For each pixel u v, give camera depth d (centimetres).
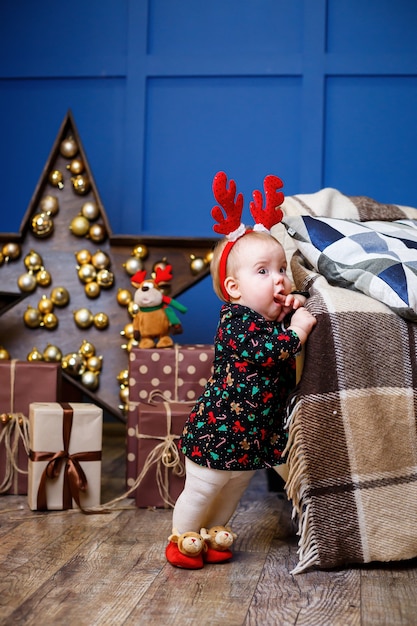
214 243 254
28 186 318
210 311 310
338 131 303
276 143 306
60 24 314
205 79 309
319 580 141
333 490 145
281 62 303
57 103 316
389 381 148
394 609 127
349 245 168
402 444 147
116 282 260
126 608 125
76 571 143
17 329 260
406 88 300
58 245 263
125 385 254
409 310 149
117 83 313
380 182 301
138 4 308
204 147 310
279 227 206
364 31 300
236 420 147
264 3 304
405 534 145
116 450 270
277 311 154
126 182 310
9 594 130
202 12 307
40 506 188
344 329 148
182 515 150
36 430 188
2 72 316
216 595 133
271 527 178
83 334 259
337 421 145
